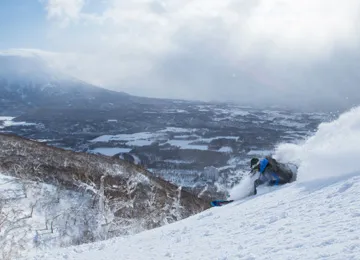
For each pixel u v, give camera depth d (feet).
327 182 18.08
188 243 16.07
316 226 10.90
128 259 16.57
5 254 35.01
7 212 52.85
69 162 98.07
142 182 93.50
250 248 11.02
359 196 12.82
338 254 7.49
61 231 55.57
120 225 60.54
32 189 67.15
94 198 69.10
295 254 8.61
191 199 90.63
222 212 22.30
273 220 14.39
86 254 21.59
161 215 64.39
